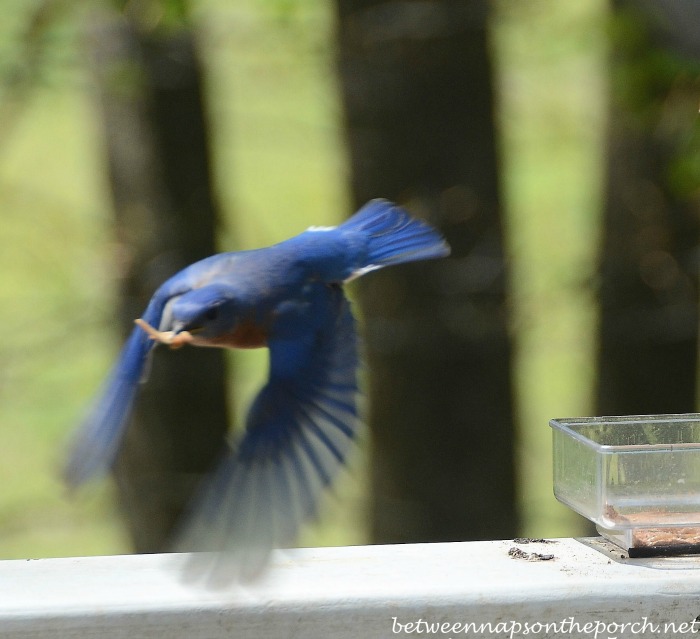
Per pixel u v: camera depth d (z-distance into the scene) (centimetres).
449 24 1280
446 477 1329
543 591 503
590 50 1266
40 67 1291
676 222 1345
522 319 1340
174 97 1356
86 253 1412
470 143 1302
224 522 487
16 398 1480
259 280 590
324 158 1705
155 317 594
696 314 1364
